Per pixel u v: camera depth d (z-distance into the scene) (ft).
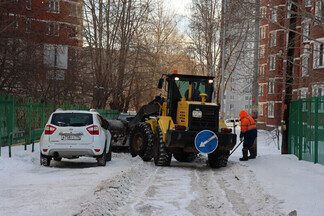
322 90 59.47
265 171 39.24
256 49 70.79
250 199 27.73
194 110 47.67
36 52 72.79
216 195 29.25
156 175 39.75
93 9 112.06
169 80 52.01
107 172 38.27
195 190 31.45
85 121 44.01
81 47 113.80
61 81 94.12
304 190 28.94
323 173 37.40
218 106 48.39
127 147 71.05
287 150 58.70
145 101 157.38
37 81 79.41
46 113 72.69
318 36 92.58
